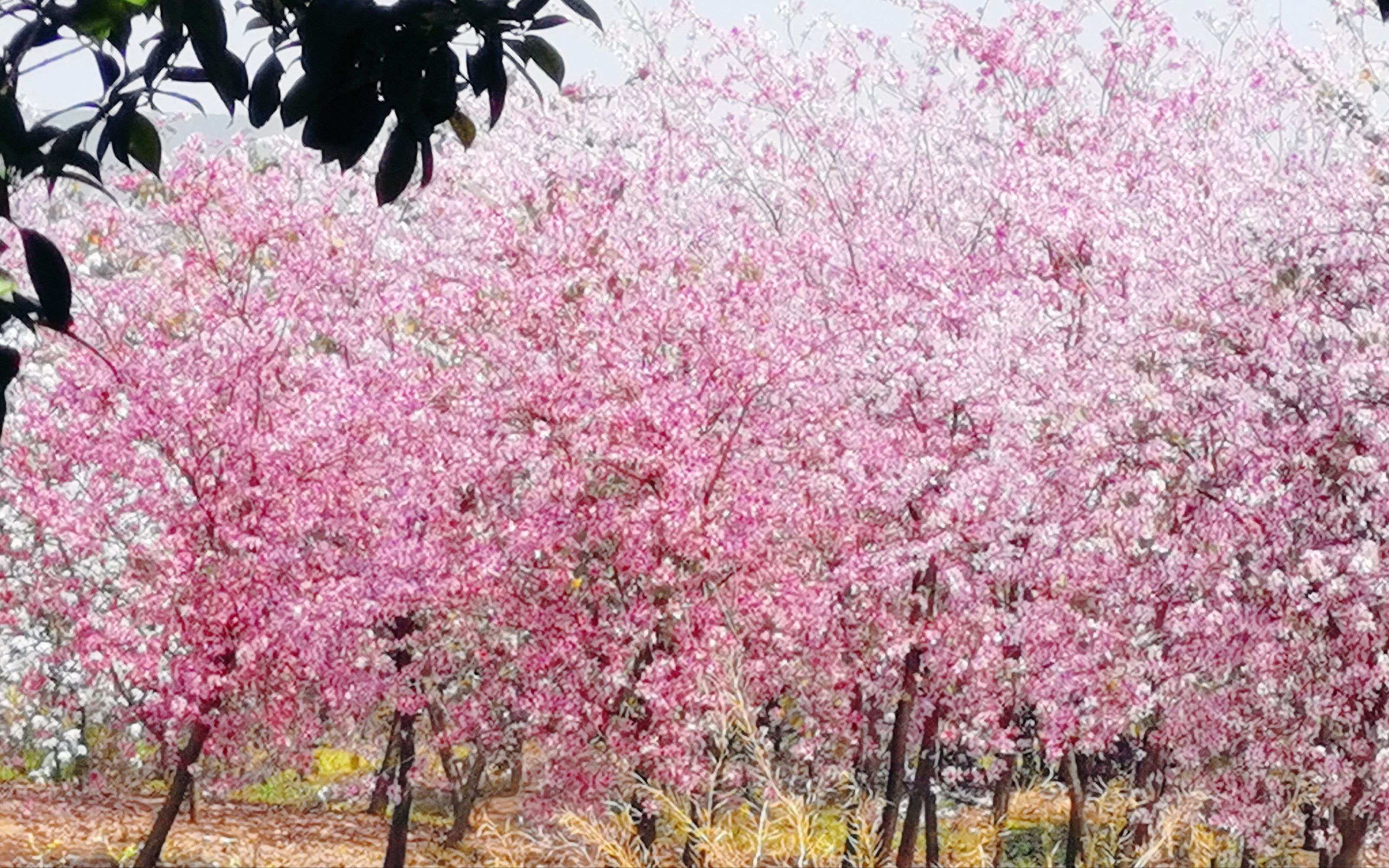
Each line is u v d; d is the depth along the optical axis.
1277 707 13.77
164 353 15.23
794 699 15.76
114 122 2.44
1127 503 14.46
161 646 14.86
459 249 16.67
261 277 16.73
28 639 17.27
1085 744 14.30
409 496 14.92
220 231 16.12
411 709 15.76
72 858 17.14
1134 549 14.03
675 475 14.33
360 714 16.53
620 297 15.84
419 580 15.09
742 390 14.99
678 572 14.63
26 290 14.71
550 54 2.51
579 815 12.82
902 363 15.05
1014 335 15.09
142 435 14.84
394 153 2.37
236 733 15.32
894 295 15.45
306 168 17.05
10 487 15.80
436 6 2.32
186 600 14.77
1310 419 13.50
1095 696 14.12
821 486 14.71
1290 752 13.46
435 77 2.38
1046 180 15.88
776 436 15.48
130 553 15.59
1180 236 15.34
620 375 14.94
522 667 15.19
